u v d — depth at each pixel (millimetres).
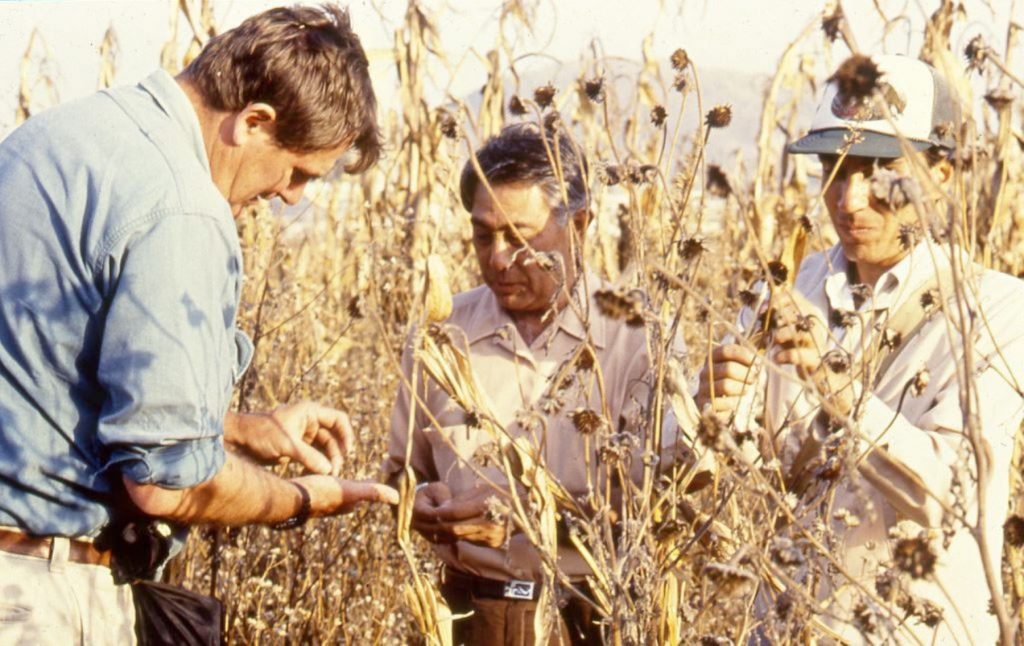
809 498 2303
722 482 2420
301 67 2418
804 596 1866
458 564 2996
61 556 2357
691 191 2205
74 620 2367
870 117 2457
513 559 2896
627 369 2855
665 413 2539
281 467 3846
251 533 3805
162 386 2207
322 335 4918
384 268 4789
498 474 2885
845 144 2500
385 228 5395
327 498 2602
